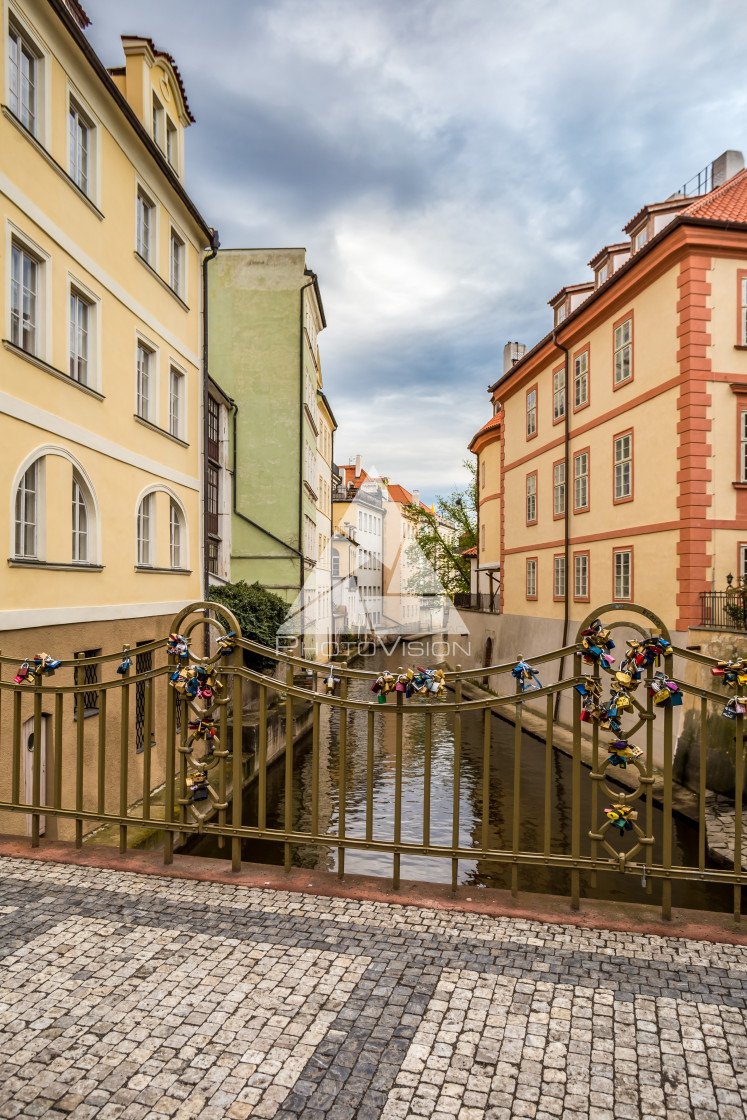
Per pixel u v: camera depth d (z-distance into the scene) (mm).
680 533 15109
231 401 21797
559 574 22719
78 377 9469
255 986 3045
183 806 4398
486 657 31578
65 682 8539
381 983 3082
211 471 20766
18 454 7645
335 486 62562
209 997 2959
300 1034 2719
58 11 8133
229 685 4352
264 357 23828
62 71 8703
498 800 13438
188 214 13336
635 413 17281
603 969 3234
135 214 10977
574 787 3846
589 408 20312
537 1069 2541
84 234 9305
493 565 34125
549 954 3359
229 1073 2496
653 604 16234
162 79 12680
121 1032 2721
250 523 23422
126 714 4523
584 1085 2465
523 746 18328
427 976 3145
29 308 8180
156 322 11898
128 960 3264
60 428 8562
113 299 10242
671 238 15359
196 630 13703
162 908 3824
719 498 14891
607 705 3715
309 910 3809
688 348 14922
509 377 27438
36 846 4699
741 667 3643
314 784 4191
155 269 11914
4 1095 2379
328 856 10414
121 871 4344
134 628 10758
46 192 8297
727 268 15047
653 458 16359
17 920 3668
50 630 8320
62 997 2953
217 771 11984
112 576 10117
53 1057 2572
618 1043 2695
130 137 10633
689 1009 2930
